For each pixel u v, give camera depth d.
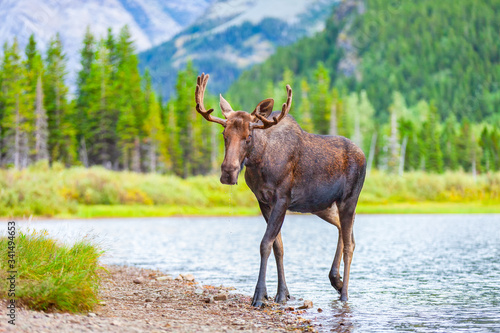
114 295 41.09
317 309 38.09
